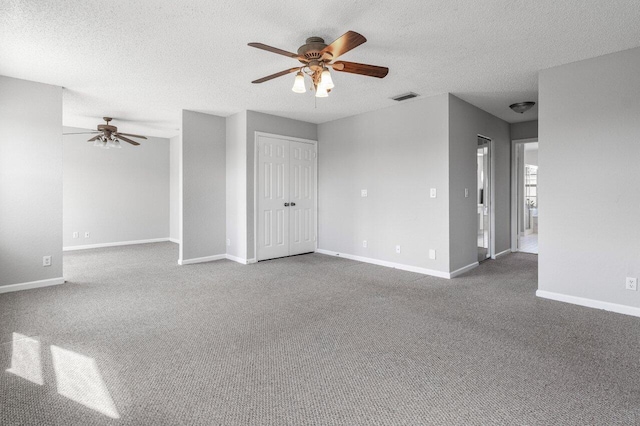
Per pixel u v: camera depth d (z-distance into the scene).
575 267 3.21
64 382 1.91
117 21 2.47
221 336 2.54
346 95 4.29
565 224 3.26
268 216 5.38
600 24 2.51
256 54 3.05
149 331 2.63
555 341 2.43
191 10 2.33
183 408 1.69
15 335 2.54
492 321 2.81
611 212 3.01
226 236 5.55
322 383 1.92
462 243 4.49
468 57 3.12
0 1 2.19
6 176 3.59
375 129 5.02
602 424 1.56
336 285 3.93
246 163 5.09
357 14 2.39
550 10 2.33
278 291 3.70
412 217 4.57
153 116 5.46
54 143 3.87
